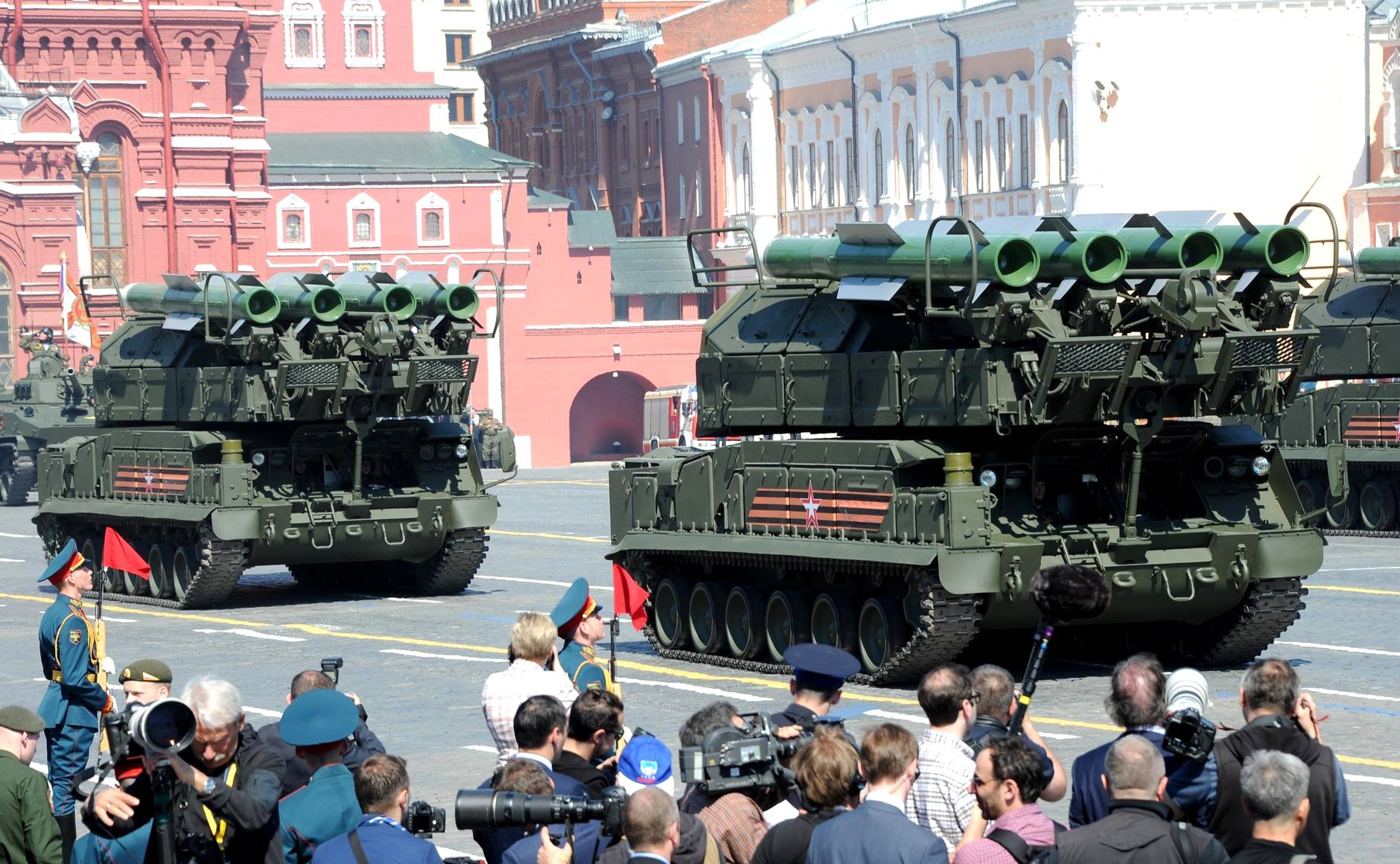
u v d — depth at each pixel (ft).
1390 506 400.47
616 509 272.92
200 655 271.90
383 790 103.04
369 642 282.15
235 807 106.52
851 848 97.35
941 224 227.81
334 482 332.39
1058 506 233.55
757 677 242.99
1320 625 272.10
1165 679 119.24
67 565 161.89
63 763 160.04
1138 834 98.58
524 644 139.03
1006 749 100.94
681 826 102.01
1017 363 216.95
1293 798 96.22
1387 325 395.55
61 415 599.57
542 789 102.63
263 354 320.09
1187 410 222.69
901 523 223.51
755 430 259.39
